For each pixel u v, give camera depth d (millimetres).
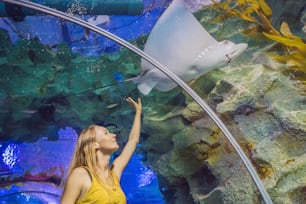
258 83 3600
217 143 3873
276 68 3705
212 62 3764
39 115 4895
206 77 4121
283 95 3492
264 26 4000
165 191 4746
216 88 3846
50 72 4715
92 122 4973
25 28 4699
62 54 4719
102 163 2553
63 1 4266
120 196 2510
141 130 4641
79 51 4789
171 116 4359
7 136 4977
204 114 4008
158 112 4527
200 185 4117
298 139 3264
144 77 3996
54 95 4797
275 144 3379
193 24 3787
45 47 4707
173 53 3848
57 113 4906
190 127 4152
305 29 3682
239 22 4281
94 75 4758
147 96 4633
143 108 4629
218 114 3768
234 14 4129
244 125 3613
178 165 4270
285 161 3254
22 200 5023
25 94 4746
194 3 4555
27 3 2652
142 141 4742
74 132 5109
